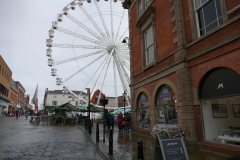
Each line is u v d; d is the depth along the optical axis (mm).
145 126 12922
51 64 26922
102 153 7555
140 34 13836
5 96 44500
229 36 6684
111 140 7371
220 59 7168
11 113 46031
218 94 7328
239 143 6844
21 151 7871
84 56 27812
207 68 7770
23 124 22844
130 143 9750
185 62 8883
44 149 8367
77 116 30000
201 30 8477
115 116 30938
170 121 10086
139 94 14047
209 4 8047
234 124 7137
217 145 7230
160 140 4723
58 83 27516
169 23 10453
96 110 27016
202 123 8039
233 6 6734
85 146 9352
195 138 8117
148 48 13234
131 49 15766
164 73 10508
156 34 11805
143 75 13328
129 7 16641
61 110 28844
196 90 8336
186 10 9312
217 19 7609
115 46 28531
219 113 7645
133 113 14594
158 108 11391
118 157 6789
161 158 4730
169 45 10344
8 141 10250
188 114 8414
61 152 7859
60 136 12797
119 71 28359
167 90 10555
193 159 6352
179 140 4797
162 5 11312
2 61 39594
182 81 8914
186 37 9219
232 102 7293
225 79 7055
